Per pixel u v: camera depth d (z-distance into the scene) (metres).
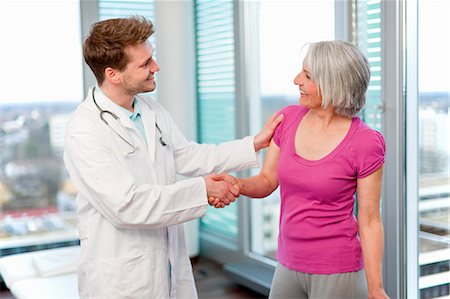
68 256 3.28
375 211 1.82
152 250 2.06
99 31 1.99
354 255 1.85
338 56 1.79
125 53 1.97
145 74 2.02
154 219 1.95
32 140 4.17
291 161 1.87
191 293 2.28
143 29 2.00
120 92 2.06
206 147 2.36
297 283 1.91
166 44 4.12
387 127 2.79
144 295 2.04
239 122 3.91
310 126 1.89
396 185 2.77
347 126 1.84
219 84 4.12
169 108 4.17
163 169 2.15
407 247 2.81
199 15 4.25
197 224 4.39
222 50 4.04
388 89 2.77
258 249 3.96
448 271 2.62
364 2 2.89
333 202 1.82
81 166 1.95
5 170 4.14
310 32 3.28
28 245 4.18
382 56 2.79
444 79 2.55
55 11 4.06
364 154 1.78
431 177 2.66
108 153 1.97
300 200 1.86
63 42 4.09
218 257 4.27
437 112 2.60
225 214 4.24
